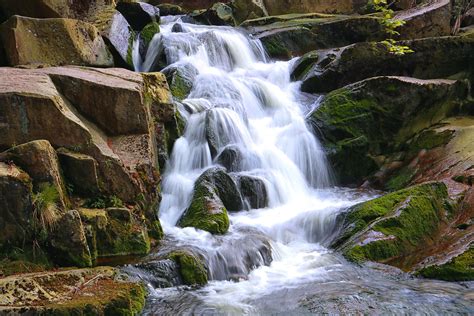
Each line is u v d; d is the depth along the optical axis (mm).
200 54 13070
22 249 6109
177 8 18656
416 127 11352
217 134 10016
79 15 11445
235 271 7012
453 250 7234
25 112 6852
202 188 8523
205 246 7281
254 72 13445
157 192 7973
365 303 6105
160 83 9352
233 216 8703
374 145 11164
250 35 14922
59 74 7812
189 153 9633
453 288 6531
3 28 9195
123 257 6898
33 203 6152
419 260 7344
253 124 11398
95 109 7844
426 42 12156
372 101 11172
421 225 7906
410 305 6043
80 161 6961
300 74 13281
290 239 8336
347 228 8266
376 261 7410
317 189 10688
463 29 15062
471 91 12102
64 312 5195
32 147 6348
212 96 11406
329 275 7023
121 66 11500
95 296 5566
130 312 5566
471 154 9758
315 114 11297
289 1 18484
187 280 6656
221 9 17453
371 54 12344
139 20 13594
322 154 10984
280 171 10242
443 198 8500
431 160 10422
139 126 8023
